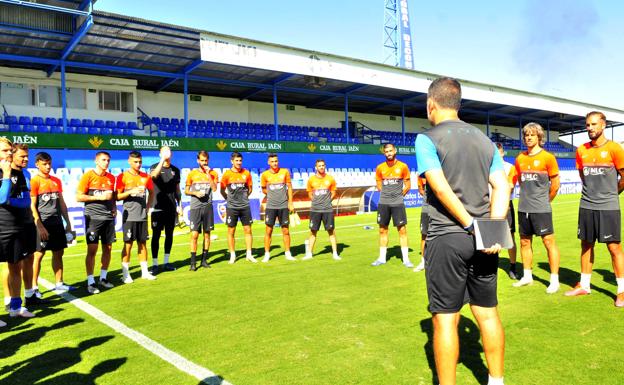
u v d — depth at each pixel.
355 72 18.39
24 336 3.75
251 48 15.32
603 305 4.32
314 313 4.27
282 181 7.37
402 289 5.23
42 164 5.28
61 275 5.55
